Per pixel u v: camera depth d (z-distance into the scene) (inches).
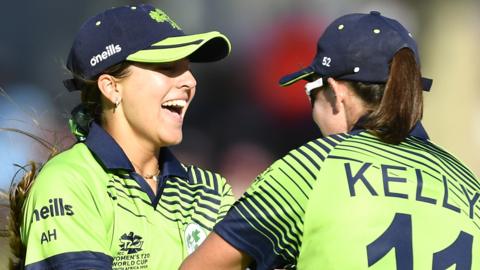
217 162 1160.2
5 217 408.5
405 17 1210.0
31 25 1262.3
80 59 383.6
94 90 386.6
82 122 392.2
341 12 1183.6
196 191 401.4
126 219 373.1
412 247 334.3
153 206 383.2
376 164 344.5
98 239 361.7
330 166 343.6
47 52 1258.6
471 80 1218.6
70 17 1269.7
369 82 354.3
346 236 333.4
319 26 1173.7
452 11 1221.1
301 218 340.2
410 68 349.1
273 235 342.3
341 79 360.8
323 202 338.0
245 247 342.6
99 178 374.9
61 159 379.6
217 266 346.6
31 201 370.9
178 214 389.7
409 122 348.8
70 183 367.2
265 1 1198.3
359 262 331.6
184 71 386.6
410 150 351.9
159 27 381.1
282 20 1184.2
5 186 663.8
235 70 1181.1
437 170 350.3
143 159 390.9
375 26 358.3
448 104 1217.4
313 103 378.6
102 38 378.9
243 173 1141.1
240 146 1158.3
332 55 361.7
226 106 1176.2
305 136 1143.6
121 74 379.2
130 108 381.4
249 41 1188.5
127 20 378.9
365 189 339.0
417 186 342.6
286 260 347.3
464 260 337.4
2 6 1254.3
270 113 1154.7
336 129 368.8
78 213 362.0
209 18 1220.5
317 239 337.1
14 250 387.5
